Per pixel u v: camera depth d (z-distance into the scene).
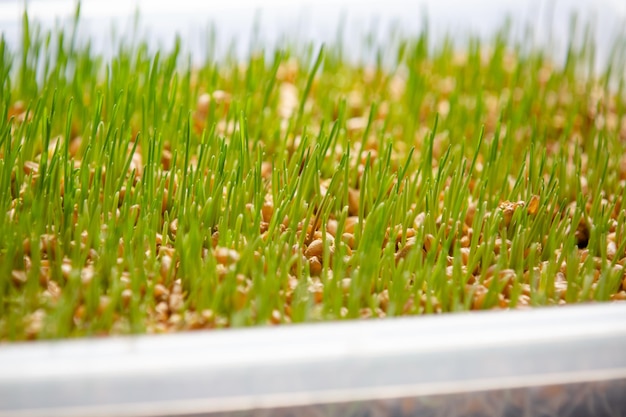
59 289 0.34
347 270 0.36
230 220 0.37
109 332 0.33
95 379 0.30
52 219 0.36
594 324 0.32
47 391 0.30
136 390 0.30
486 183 0.37
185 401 0.31
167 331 0.33
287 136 0.40
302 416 0.32
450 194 0.38
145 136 0.40
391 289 0.35
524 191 0.39
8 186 0.36
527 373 0.31
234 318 0.32
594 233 0.37
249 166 0.39
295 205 0.36
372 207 0.37
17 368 0.30
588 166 0.41
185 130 0.40
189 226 0.36
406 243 0.37
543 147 0.39
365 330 0.31
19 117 0.42
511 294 0.35
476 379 0.31
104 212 0.37
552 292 0.35
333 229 0.38
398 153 0.42
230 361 0.30
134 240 0.36
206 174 0.39
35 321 0.33
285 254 0.35
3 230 0.35
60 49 0.41
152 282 0.34
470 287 0.35
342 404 0.32
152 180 0.37
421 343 0.31
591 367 0.32
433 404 0.32
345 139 0.42
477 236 0.36
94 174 0.37
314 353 0.31
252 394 0.31
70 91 0.42
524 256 0.37
